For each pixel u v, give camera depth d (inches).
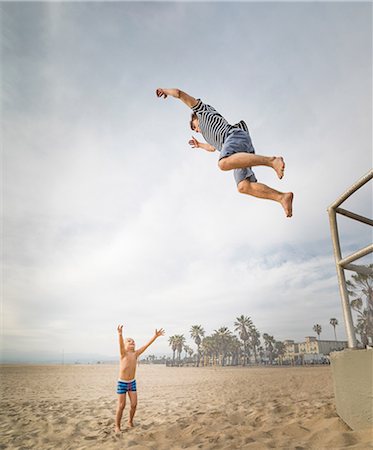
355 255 135.7
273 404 239.8
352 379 134.0
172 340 4343.0
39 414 242.7
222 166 90.1
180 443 141.3
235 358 4397.1
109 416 230.7
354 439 114.7
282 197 87.4
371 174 125.0
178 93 106.1
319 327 3875.5
